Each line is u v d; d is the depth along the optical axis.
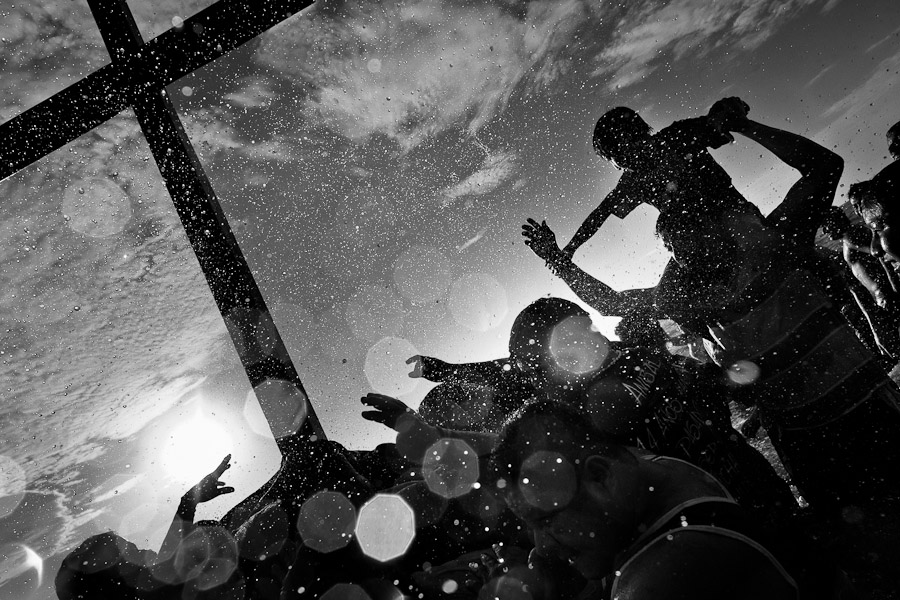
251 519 2.14
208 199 2.48
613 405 1.77
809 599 1.06
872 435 2.05
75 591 2.06
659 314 2.47
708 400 1.99
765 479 1.93
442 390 2.37
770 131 2.26
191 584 2.09
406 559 1.80
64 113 2.51
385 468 2.23
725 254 2.25
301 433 2.33
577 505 1.04
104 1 2.44
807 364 2.09
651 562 0.95
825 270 2.24
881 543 1.84
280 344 2.45
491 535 1.88
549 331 1.83
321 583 1.60
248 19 2.38
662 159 2.33
